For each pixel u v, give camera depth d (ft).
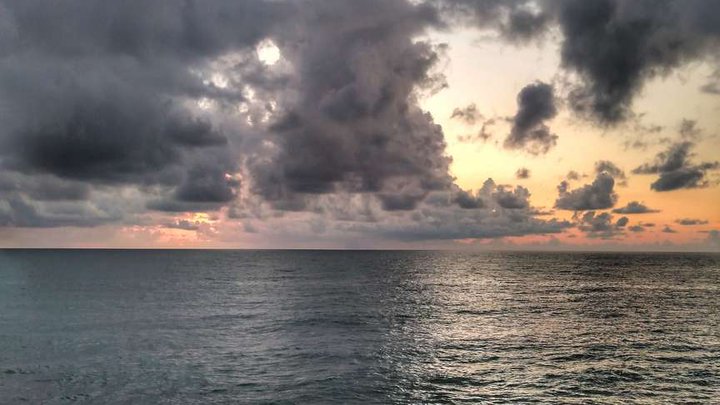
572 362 93.97
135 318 142.61
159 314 150.61
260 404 70.44
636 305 180.55
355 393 75.51
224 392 75.51
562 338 117.39
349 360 94.99
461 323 139.23
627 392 76.13
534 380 82.28
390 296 206.28
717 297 209.36
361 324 135.85
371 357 97.50
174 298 191.93
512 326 134.51
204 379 81.97
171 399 72.38
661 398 73.31
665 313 160.15
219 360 94.12
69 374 84.38
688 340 115.55
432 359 96.17
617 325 136.87
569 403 71.20
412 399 73.00
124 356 96.68
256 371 86.84
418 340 114.52
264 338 115.03
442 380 82.17
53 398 72.54
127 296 197.47
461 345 109.29
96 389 76.59
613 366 90.99
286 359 95.35
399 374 85.56
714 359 96.43
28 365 89.86
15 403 70.44
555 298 202.69
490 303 185.16
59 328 125.80
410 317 149.48
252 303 178.60
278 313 154.30
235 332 122.01
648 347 107.55
